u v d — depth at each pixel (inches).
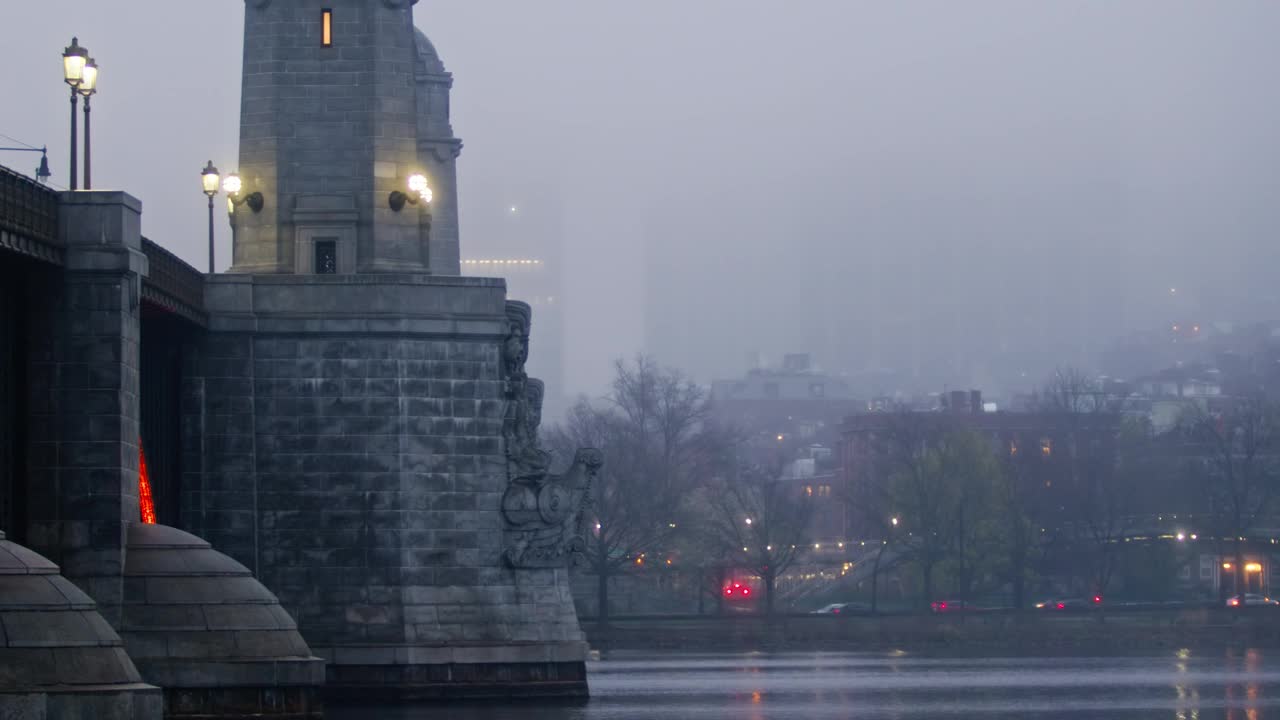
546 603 3720.5
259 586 3090.6
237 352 3671.3
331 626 3639.3
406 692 3631.9
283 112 3769.7
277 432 3666.3
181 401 3661.4
